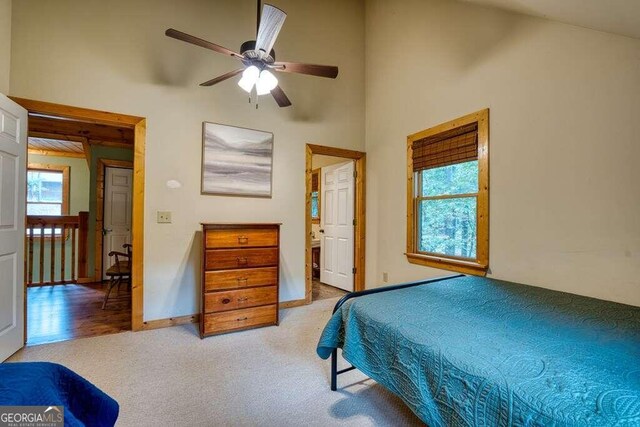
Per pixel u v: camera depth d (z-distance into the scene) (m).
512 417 0.92
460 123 2.95
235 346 2.57
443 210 3.23
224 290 2.81
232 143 3.34
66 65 2.63
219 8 3.28
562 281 2.20
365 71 4.29
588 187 2.06
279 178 3.62
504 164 2.58
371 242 4.14
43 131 4.28
